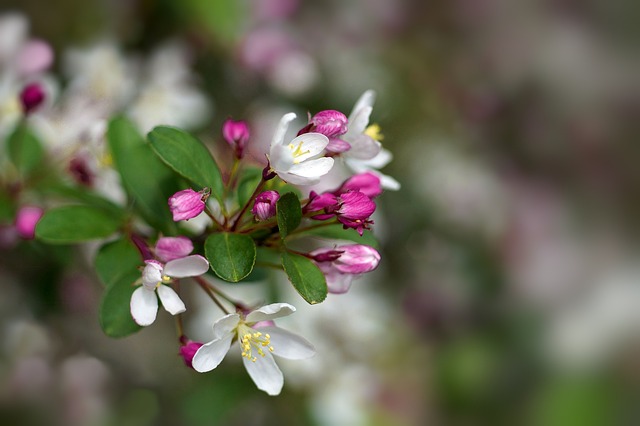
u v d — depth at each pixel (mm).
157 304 483
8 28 642
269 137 793
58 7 717
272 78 808
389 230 901
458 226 917
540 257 924
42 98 579
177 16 721
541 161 966
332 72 872
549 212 942
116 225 524
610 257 940
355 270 486
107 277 507
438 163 918
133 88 691
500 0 964
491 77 955
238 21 734
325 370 710
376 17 910
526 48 967
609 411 859
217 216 505
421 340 865
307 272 476
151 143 492
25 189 579
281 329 486
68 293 692
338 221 485
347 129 494
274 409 706
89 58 680
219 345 480
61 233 517
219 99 794
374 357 758
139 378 789
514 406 869
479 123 947
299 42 840
